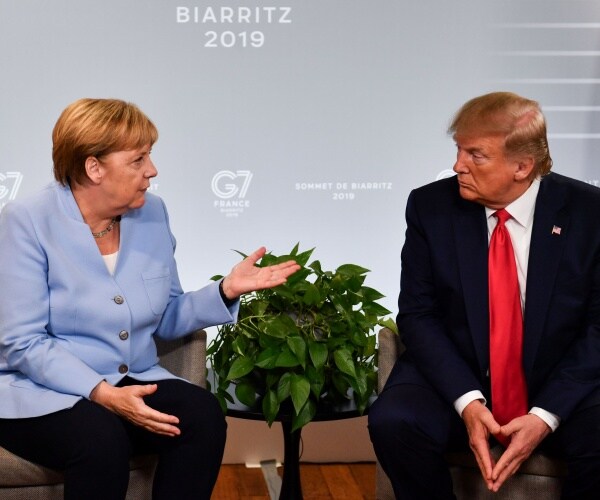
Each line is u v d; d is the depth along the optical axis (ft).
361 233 11.56
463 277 8.52
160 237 8.70
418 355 8.54
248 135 11.35
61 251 8.11
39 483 7.93
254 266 8.86
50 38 11.06
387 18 11.30
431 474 8.21
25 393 7.89
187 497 7.98
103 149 7.89
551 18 11.35
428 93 11.41
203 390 8.30
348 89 11.35
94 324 8.13
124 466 7.60
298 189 11.46
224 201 11.41
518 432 7.89
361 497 10.80
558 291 8.38
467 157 8.21
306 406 8.95
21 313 7.94
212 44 11.21
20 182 11.20
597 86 11.44
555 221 8.43
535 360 8.38
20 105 11.10
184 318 8.70
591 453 7.89
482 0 11.33
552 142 11.51
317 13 11.25
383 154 11.46
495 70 11.41
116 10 11.09
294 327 8.94
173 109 11.25
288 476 9.65
